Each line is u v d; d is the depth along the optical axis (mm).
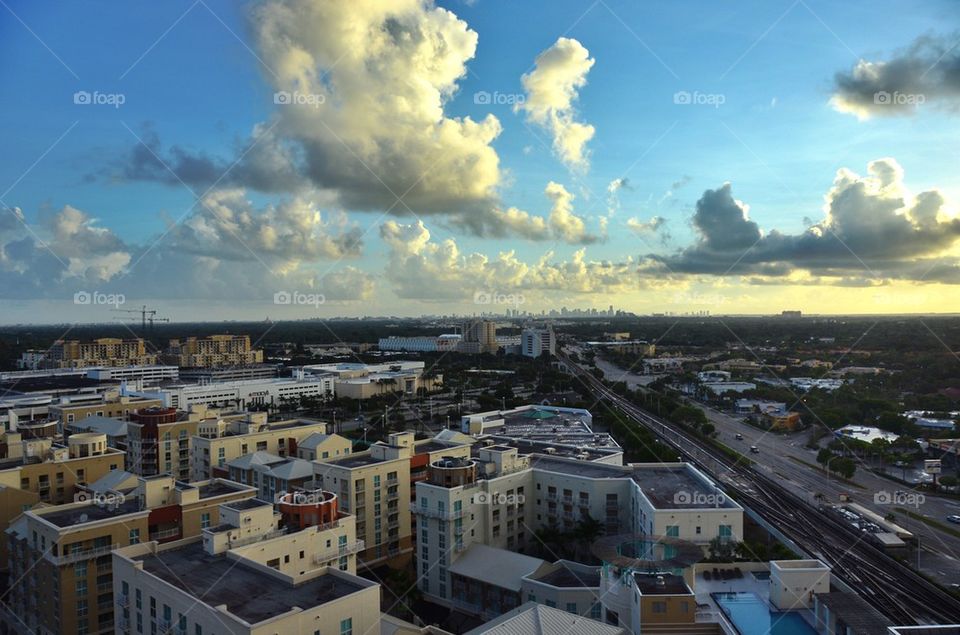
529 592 118562
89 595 115500
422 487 138625
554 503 151625
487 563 129875
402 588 135250
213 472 182625
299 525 112375
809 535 170125
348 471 150375
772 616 98188
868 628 84875
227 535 101562
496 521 144875
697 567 115562
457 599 132000
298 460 168875
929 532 176000
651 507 126625
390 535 159000
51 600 115375
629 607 96750
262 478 168500
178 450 199250
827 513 190375
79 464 163250
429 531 138250
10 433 177375
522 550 151625
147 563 97500
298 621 80562
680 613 90438
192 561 98750
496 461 151000
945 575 146750
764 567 115750
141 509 127188
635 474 151500
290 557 106312
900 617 122000
